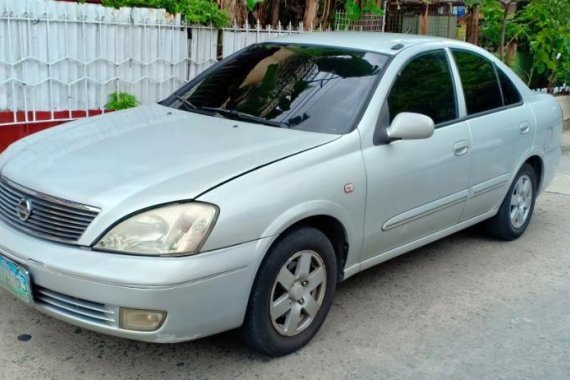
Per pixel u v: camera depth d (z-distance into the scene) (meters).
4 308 3.98
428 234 4.64
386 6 11.16
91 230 3.04
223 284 3.12
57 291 3.07
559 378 3.61
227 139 3.74
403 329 4.06
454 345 3.90
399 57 4.40
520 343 3.97
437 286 4.74
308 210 3.48
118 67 6.75
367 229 3.97
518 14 11.12
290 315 3.56
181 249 3.00
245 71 4.67
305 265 3.58
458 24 12.21
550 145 5.90
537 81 12.01
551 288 4.82
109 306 2.98
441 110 4.60
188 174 3.27
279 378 3.43
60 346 3.62
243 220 3.17
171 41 7.13
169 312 2.99
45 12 6.05
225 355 3.62
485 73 5.21
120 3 6.84
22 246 3.17
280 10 9.50
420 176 4.28
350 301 4.41
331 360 3.64
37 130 6.23
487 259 5.34
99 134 3.91
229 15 7.98
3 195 3.52
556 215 6.67
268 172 3.38
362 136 3.90
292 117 4.07
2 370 3.36
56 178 3.31
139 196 3.10
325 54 4.54
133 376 3.39
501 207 5.53
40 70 6.16
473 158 4.80
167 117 4.22
